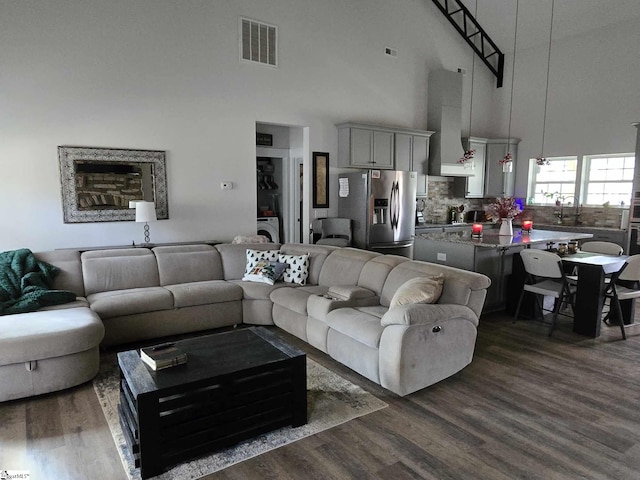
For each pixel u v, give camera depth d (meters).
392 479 2.08
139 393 2.06
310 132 6.17
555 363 3.48
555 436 2.44
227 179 5.47
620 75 6.61
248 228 5.70
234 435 2.35
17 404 2.80
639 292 4.20
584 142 7.11
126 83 4.70
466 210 8.28
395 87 6.98
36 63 4.23
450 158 7.39
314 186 6.32
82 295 4.00
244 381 2.38
